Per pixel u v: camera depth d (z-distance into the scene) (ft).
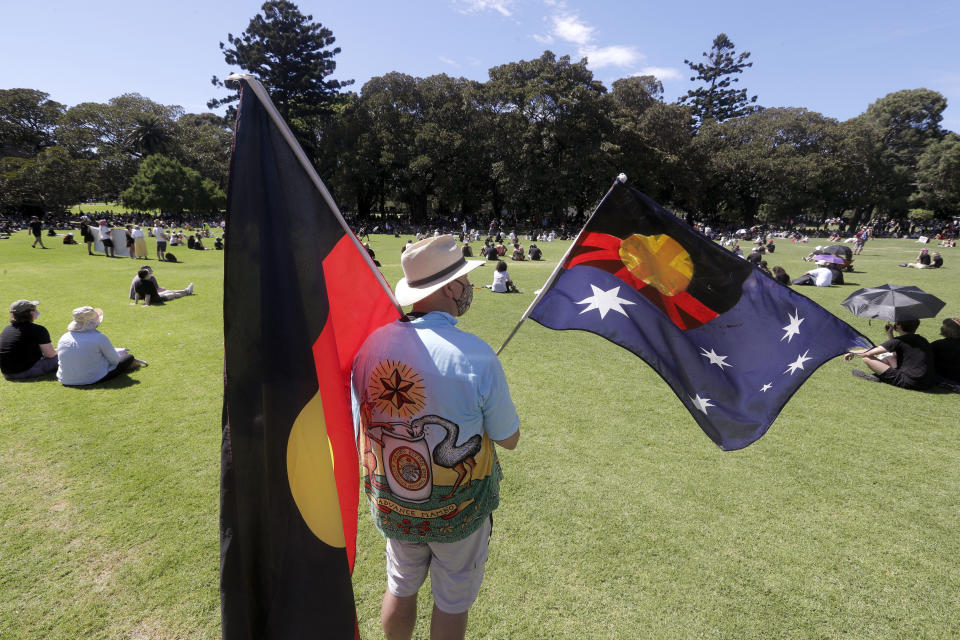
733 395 8.66
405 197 207.41
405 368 5.35
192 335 28.81
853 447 16.14
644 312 9.00
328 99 200.34
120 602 9.46
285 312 5.44
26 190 195.52
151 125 257.96
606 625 9.07
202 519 11.94
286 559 5.47
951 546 11.39
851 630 9.03
